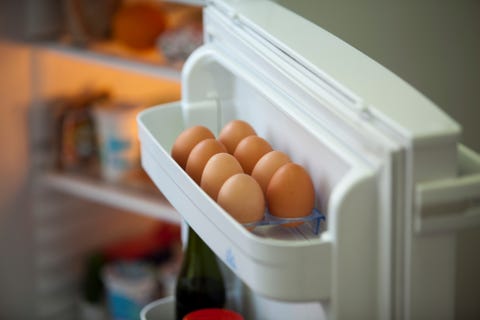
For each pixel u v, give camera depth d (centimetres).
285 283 96
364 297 98
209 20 131
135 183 229
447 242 95
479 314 154
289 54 110
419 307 96
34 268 246
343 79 102
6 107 232
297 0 130
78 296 256
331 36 115
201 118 130
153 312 135
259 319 130
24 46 231
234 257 101
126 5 221
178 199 112
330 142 101
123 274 233
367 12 136
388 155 93
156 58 210
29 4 229
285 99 111
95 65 245
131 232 266
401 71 140
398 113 96
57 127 241
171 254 246
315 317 113
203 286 136
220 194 108
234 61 123
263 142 117
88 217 255
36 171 241
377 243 96
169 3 215
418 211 92
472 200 94
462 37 144
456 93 146
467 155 99
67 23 227
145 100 242
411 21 139
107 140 231
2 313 240
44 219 245
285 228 112
